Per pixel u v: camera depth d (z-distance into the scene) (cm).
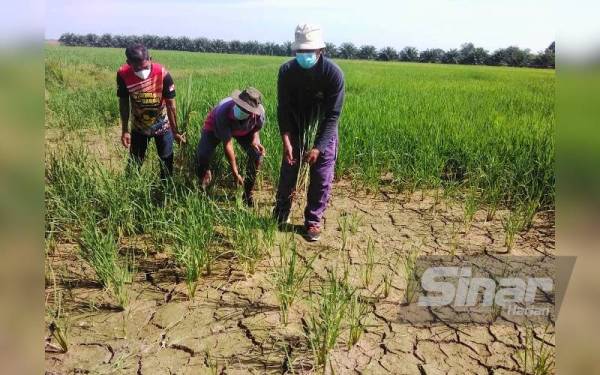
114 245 364
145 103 448
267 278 373
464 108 1014
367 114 830
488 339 313
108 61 2408
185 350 298
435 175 562
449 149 612
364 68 3078
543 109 1040
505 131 697
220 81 1527
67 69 1442
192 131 602
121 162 586
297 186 439
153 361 288
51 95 1050
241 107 412
